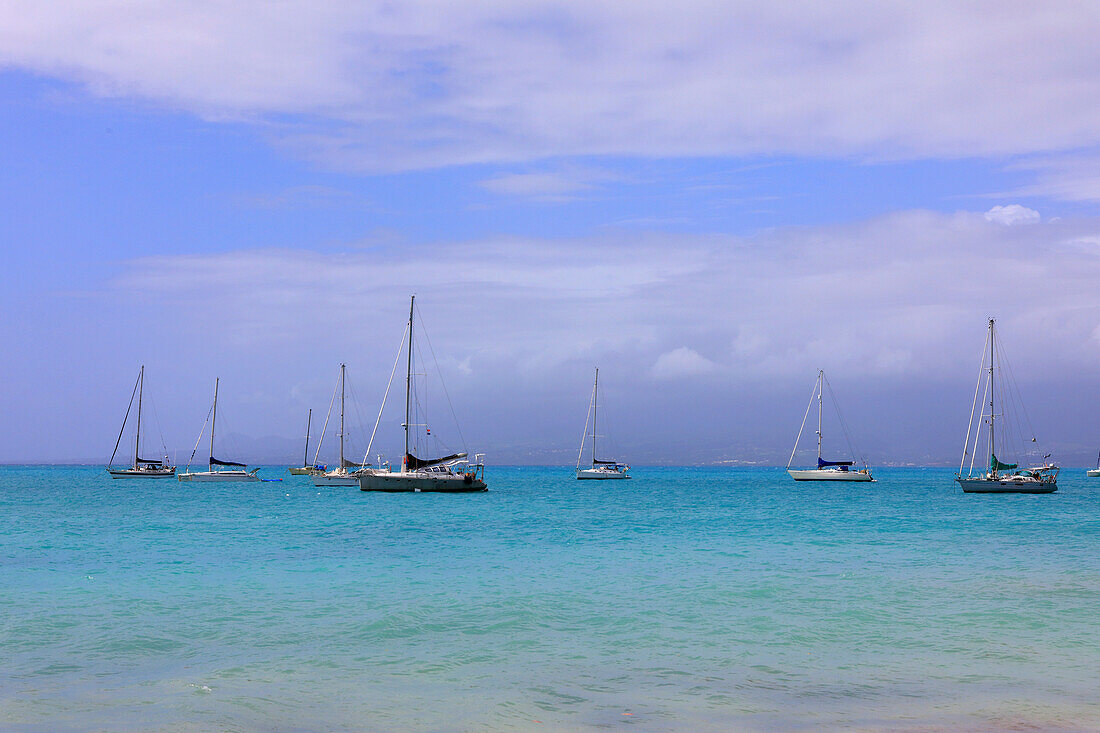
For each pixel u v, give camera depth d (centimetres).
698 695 1372
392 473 8625
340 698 1348
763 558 3183
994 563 3031
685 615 2030
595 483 15012
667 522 5247
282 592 2352
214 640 1761
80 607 2116
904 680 1469
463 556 3241
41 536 4059
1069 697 1364
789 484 14425
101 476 18425
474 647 1705
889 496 9406
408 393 8794
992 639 1783
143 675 1484
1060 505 7431
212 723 1220
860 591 2380
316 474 10956
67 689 1392
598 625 1916
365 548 3544
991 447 9275
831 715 1266
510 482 15362
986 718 1252
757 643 1744
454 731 1191
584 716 1261
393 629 1866
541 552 3381
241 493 9262
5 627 1877
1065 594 2330
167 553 3316
